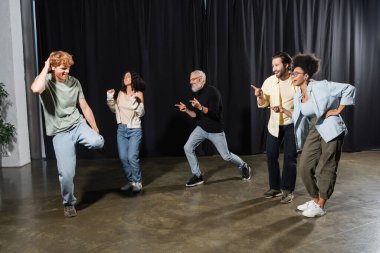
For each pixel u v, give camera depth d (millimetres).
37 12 5555
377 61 6441
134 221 3268
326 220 3248
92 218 3350
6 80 5258
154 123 5918
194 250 2701
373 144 6609
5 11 5125
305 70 3059
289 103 3529
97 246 2783
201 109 3938
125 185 4238
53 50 5652
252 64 5984
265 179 4590
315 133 3164
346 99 2969
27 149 5590
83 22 5633
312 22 6137
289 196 3686
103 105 5809
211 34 5855
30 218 3369
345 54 6254
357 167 5227
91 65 5695
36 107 5867
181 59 5867
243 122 6039
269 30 6020
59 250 2729
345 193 4027
